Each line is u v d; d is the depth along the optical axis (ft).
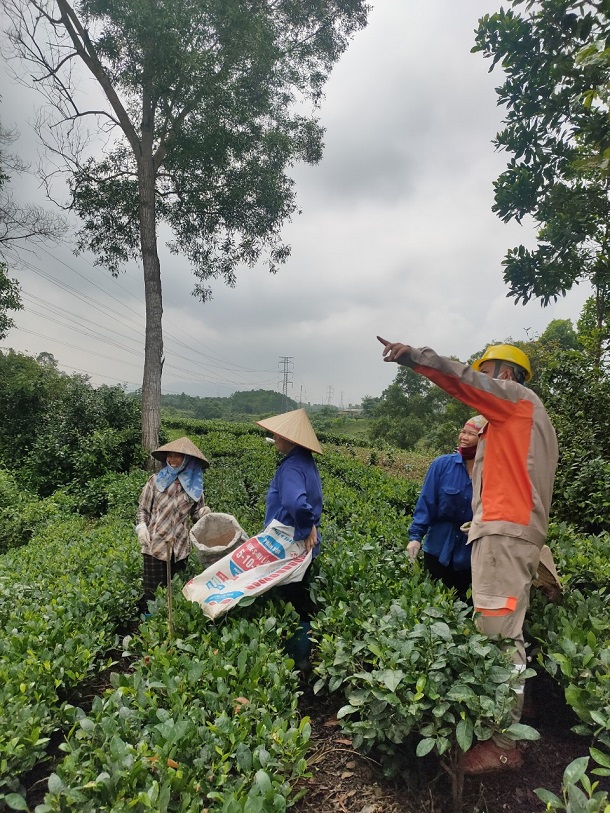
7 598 15.20
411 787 8.72
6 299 66.23
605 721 7.13
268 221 54.80
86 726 8.17
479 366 10.63
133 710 8.73
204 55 42.06
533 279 17.52
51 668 10.37
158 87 43.16
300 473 12.28
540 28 14.76
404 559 14.89
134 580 16.16
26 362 59.93
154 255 48.83
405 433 105.40
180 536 14.96
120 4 39.24
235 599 11.49
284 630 11.82
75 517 37.52
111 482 42.52
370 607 11.20
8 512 36.06
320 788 8.93
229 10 41.55
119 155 51.88
